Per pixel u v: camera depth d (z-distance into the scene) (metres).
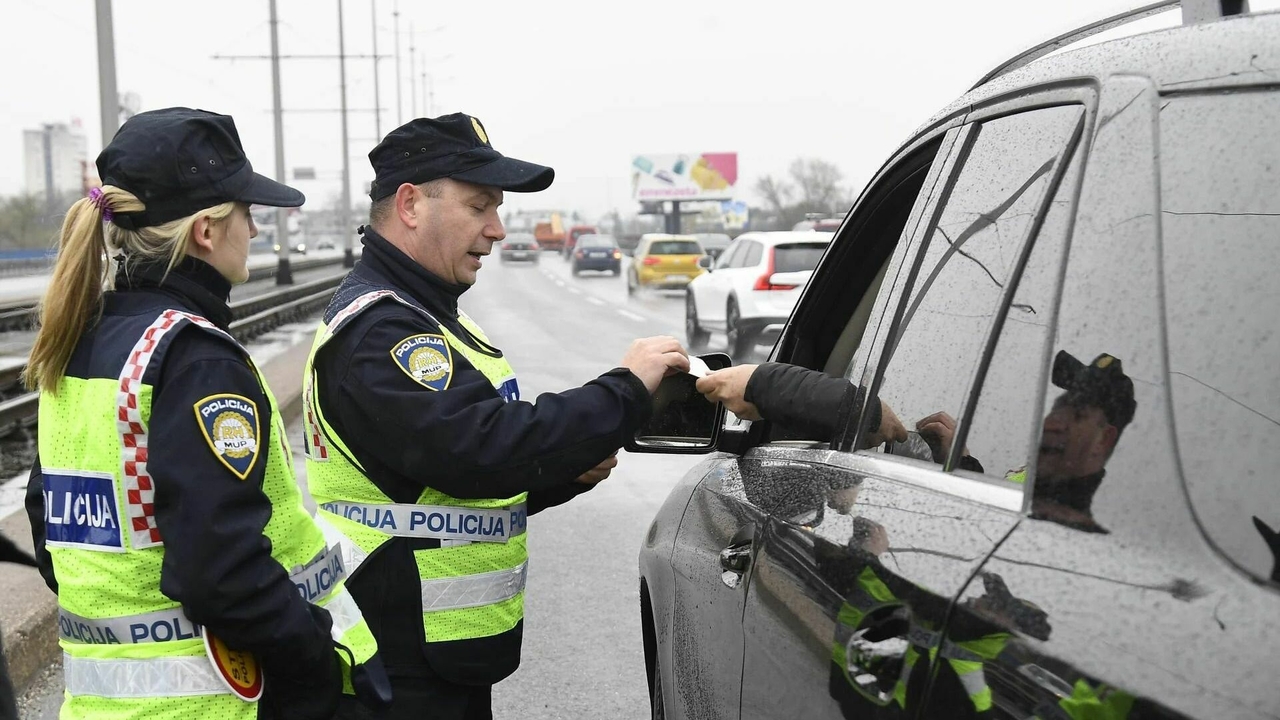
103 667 1.87
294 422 11.05
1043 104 1.65
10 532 6.16
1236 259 1.20
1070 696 1.11
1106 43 1.58
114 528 1.85
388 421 2.22
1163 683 1.02
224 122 2.00
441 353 2.28
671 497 3.10
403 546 2.33
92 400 1.85
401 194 2.43
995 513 1.38
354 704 2.29
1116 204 1.36
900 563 1.51
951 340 1.70
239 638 1.83
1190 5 1.55
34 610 4.79
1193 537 1.10
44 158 117.94
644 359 2.39
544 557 6.38
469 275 2.50
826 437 2.13
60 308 1.87
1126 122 1.40
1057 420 1.33
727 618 2.24
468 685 2.39
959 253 1.77
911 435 1.73
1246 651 0.98
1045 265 1.48
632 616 5.33
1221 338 1.17
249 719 1.91
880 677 1.48
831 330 2.85
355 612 2.10
